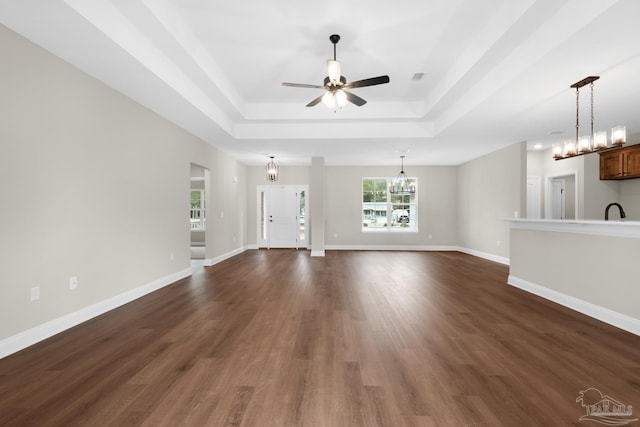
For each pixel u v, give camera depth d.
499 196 7.37
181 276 5.51
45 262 2.95
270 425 1.72
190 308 3.82
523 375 2.24
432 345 2.75
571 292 3.82
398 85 4.97
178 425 1.72
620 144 3.37
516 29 3.08
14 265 2.67
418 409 1.86
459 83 4.29
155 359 2.49
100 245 3.64
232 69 4.43
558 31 2.82
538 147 7.36
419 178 9.77
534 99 4.17
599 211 6.64
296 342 2.82
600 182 6.64
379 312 3.65
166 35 3.20
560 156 4.13
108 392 2.04
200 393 2.02
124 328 3.16
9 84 2.63
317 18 3.24
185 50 3.48
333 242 9.88
